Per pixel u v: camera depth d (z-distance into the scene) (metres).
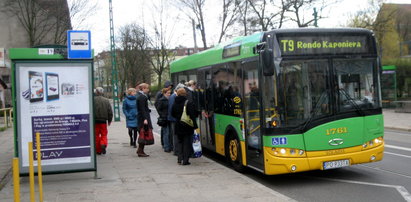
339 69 7.56
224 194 6.87
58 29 30.41
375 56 7.84
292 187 7.68
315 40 7.49
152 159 10.58
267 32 7.39
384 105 30.88
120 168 9.35
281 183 8.04
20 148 7.59
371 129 7.70
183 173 8.66
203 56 11.33
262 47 7.36
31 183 5.64
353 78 7.63
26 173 7.60
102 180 8.07
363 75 7.71
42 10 30.44
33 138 7.64
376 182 7.83
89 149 7.91
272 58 7.03
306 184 7.88
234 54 8.96
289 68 7.33
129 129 13.22
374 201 6.52
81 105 7.83
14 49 7.54
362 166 9.54
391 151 11.81
